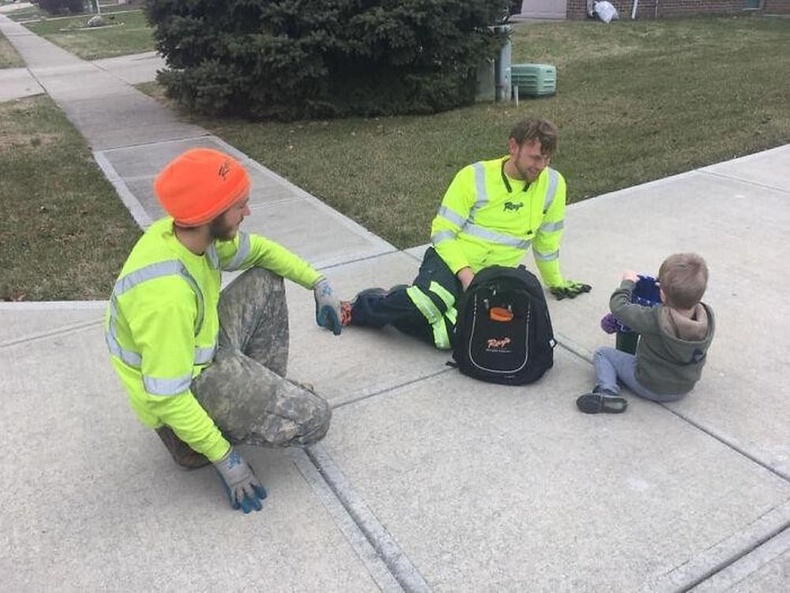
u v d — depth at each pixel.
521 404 3.07
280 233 5.13
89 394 3.29
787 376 3.21
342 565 2.30
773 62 10.96
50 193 6.23
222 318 2.65
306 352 3.53
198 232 2.22
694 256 2.76
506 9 9.30
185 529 2.47
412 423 2.97
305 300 4.09
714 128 7.43
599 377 3.08
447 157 6.86
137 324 2.15
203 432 2.31
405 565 2.29
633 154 6.72
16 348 3.71
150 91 11.26
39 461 2.85
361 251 4.75
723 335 3.55
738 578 2.21
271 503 2.57
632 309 2.91
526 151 3.17
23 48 20.22
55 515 2.56
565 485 2.60
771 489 2.56
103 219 5.57
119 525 2.50
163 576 2.29
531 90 9.47
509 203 3.40
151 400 2.20
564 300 3.96
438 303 3.36
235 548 2.38
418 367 3.38
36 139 8.15
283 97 8.68
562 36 14.46
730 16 17.23
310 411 2.46
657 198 5.50
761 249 4.52
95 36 22.75
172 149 7.62
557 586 2.19
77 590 2.25
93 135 8.44
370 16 8.00
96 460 2.84
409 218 5.31
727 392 3.11
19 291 4.38
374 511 2.52
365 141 7.61
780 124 7.43
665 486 2.58
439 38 8.45
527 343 3.10
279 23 8.13
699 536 2.36
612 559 2.28
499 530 2.41
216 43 8.52
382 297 3.60
